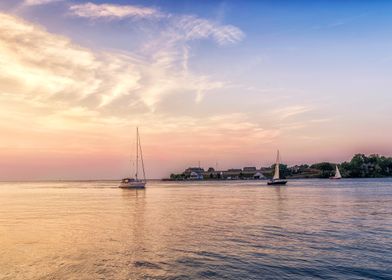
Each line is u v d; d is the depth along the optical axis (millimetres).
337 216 47188
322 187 147250
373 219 43812
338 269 22250
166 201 82188
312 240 30766
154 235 34062
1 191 173625
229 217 47562
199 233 34812
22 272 22625
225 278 20875
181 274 21703
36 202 86000
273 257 25172
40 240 32344
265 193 111375
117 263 24203
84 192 147750
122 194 121625
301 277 20906
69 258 25672
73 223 43594
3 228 39906
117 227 39625
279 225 39531
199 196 101688
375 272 21578
